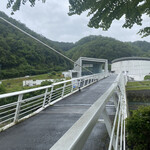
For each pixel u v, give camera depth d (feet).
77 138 1.79
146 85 60.13
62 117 12.08
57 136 8.33
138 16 7.67
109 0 6.56
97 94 23.57
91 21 8.05
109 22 8.10
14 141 7.86
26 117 12.30
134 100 48.70
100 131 8.63
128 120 10.12
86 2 7.18
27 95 37.35
